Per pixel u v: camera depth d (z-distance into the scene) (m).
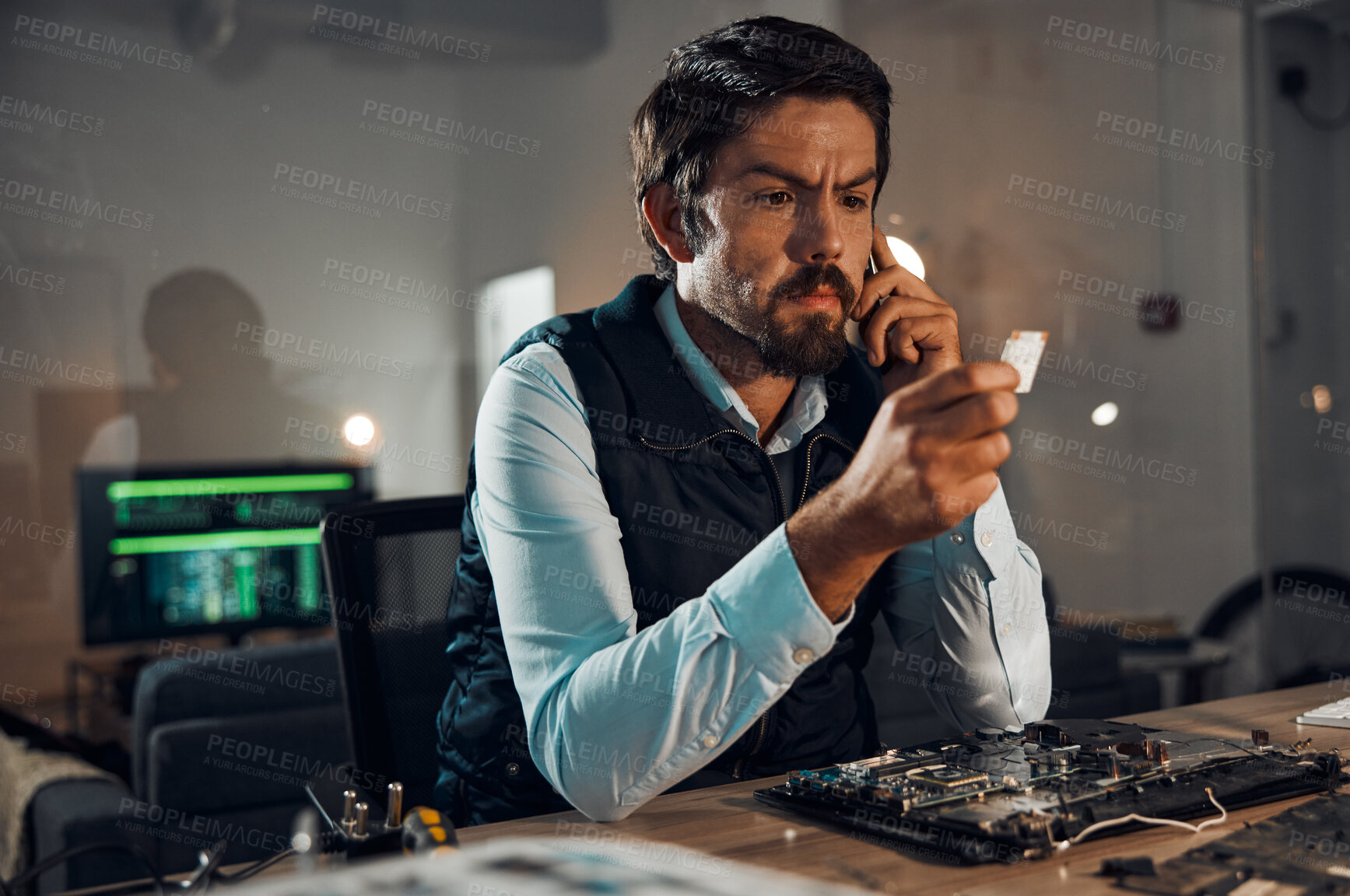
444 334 4.20
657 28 4.48
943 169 4.16
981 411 0.57
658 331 1.02
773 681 0.70
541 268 4.34
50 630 3.61
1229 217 3.96
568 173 4.39
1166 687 3.33
